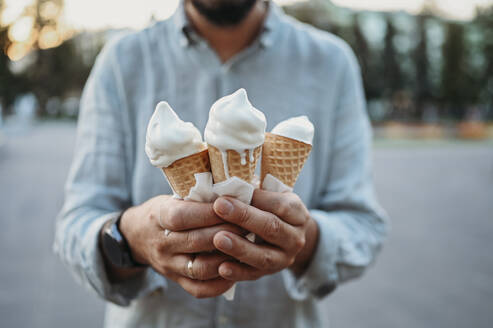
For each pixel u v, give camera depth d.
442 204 6.83
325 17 31.02
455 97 35.16
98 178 1.27
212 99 1.30
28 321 2.90
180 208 0.82
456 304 3.32
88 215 1.18
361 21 32.44
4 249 4.22
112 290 1.12
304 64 1.35
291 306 1.30
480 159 13.73
